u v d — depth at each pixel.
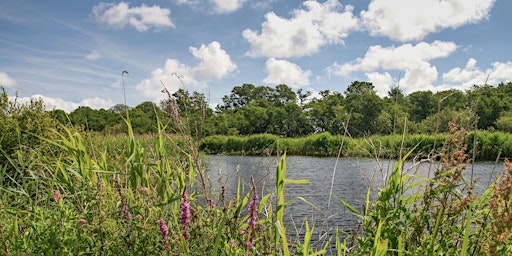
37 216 2.67
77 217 2.54
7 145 7.62
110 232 2.46
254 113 86.75
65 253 2.29
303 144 39.06
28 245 2.43
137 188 3.11
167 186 3.21
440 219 2.32
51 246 2.23
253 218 2.33
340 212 8.20
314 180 16.05
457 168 2.34
